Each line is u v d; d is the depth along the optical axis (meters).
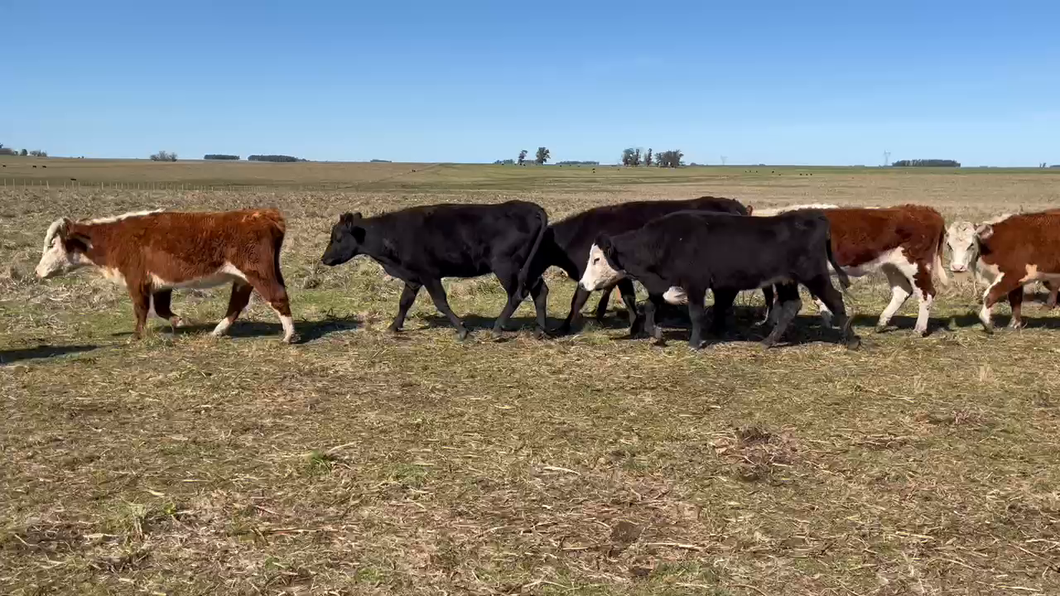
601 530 4.63
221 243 8.80
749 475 5.39
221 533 4.55
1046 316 11.14
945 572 4.19
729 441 6.02
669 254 8.86
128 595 3.95
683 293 9.13
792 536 4.56
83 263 9.09
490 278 14.30
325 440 6.00
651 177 109.19
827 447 5.93
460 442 5.98
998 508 4.91
